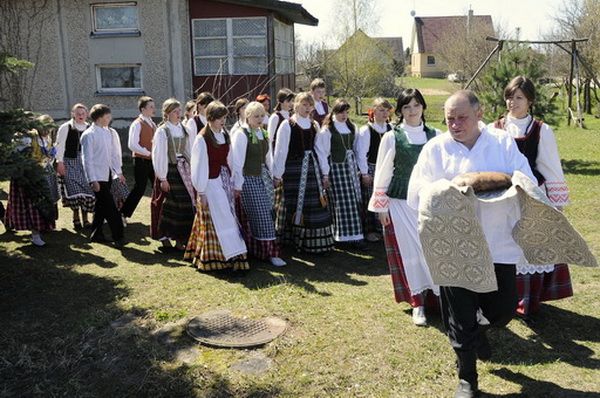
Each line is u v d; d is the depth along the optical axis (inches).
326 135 233.1
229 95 501.4
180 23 490.9
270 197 232.7
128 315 175.0
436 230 116.6
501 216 121.2
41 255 238.1
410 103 162.2
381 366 141.3
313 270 216.7
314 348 151.0
